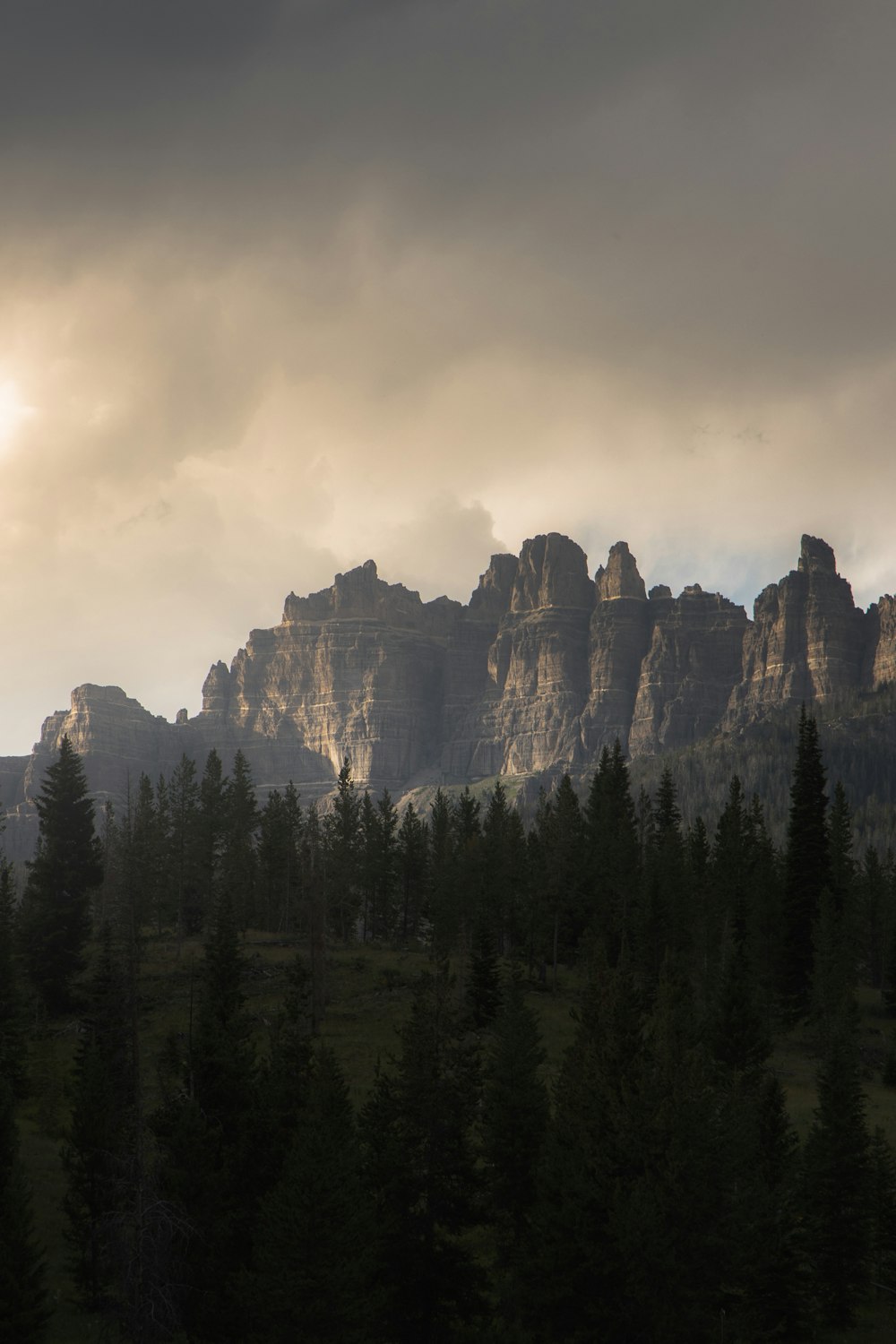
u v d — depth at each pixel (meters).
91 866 197.12
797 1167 101.56
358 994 179.12
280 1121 94.50
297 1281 77.06
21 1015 156.00
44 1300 89.75
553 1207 90.25
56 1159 121.69
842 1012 162.25
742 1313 89.50
